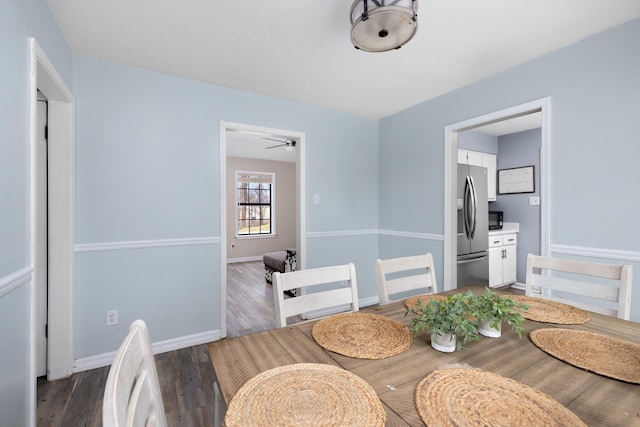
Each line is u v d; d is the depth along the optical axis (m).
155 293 2.45
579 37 1.98
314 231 3.32
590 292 1.46
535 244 4.25
